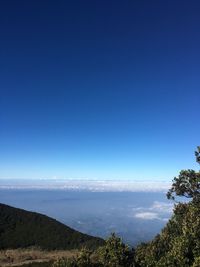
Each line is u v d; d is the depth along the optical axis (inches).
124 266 987.9
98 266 1008.9
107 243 1019.9
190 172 1300.4
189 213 1064.8
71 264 1003.3
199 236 909.8
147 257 996.6
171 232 1146.7
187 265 876.6
